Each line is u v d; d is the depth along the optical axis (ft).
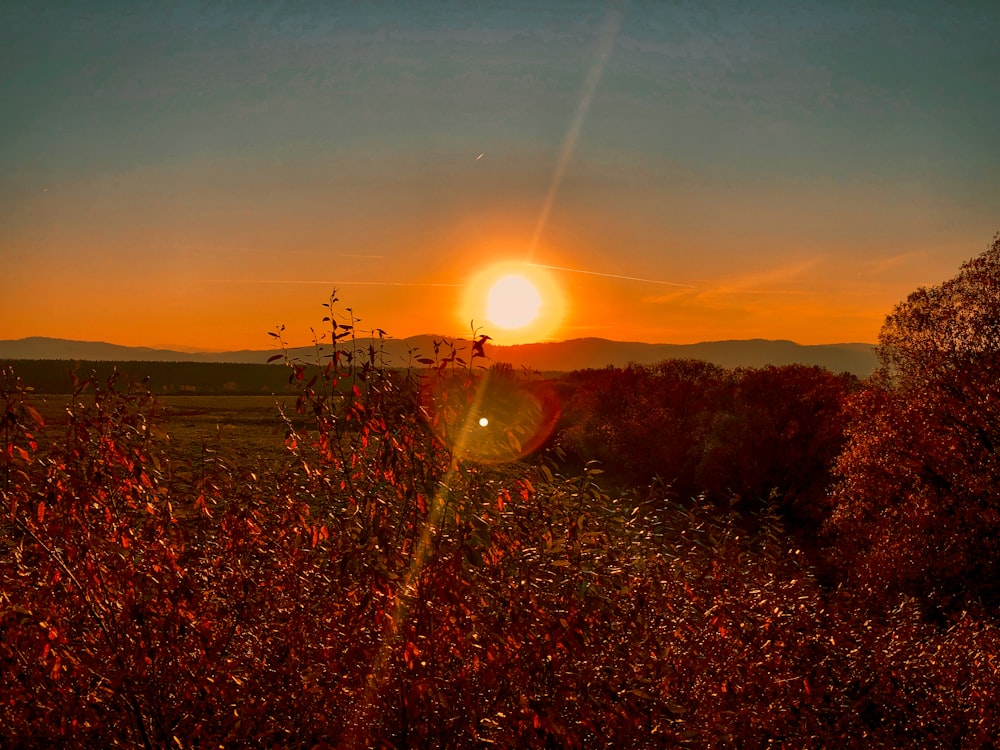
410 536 18.34
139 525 18.99
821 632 26.71
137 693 17.75
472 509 18.25
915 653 30.32
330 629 18.38
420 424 18.42
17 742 16.96
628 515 21.44
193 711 18.08
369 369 18.13
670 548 21.67
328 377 18.08
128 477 18.01
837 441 156.25
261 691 18.51
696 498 23.84
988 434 95.61
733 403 180.55
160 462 18.67
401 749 18.11
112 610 17.57
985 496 90.99
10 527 18.01
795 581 25.90
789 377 172.04
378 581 16.72
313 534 17.80
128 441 17.99
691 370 212.43
